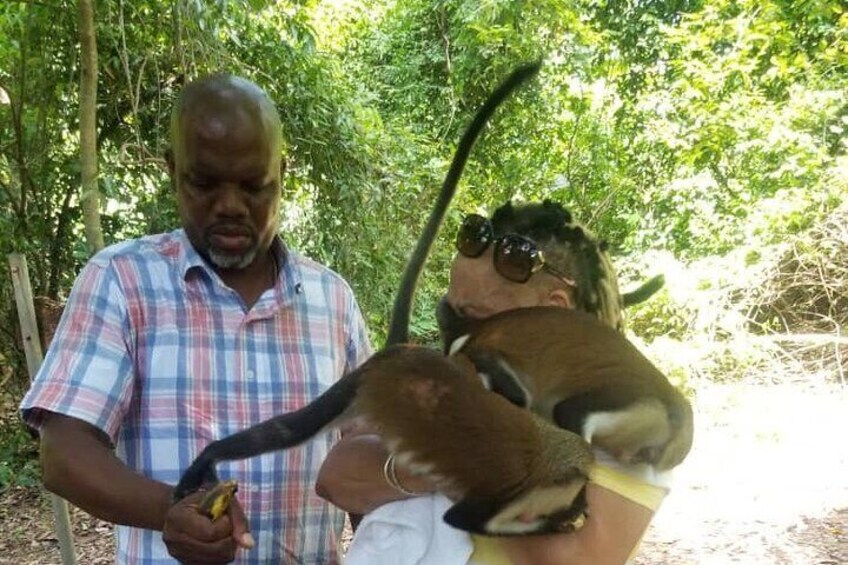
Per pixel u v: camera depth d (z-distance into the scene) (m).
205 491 1.97
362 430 2.04
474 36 14.23
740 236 11.34
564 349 1.99
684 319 10.84
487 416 1.79
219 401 2.44
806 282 10.88
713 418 9.25
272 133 2.49
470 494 1.75
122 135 9.09
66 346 2.35
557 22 14.27
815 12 13.04
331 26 14.98
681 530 6.79
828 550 6.25
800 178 11.55
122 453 2.46
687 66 13.41
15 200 9.07
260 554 2.43
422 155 11.84
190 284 2.48
